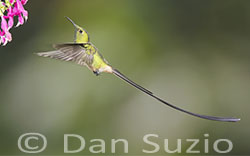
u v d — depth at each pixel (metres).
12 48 12.54
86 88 11.94
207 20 13.61
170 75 12.66
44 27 13.16
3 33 4.40
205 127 11.70
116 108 11.82
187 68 12.84
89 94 11.91
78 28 5.05
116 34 13.09
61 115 11.67
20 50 12.59
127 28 13.22
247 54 13.12
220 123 11.78
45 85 11.99
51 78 12.04
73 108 11.73
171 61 12.94
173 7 13.62
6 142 11.28
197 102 12.16
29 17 13.00
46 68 12.16
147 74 12.66
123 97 11.97
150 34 13.27
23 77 12.16
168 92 12.27
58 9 13.39
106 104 11.84
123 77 5.03
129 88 12.05
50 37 13.05
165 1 13.65
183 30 13.49
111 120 11.66
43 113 11.72
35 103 11.82
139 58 12.87
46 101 11.83
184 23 13.55
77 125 11.58
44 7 13.31
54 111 11.72
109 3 13.47
